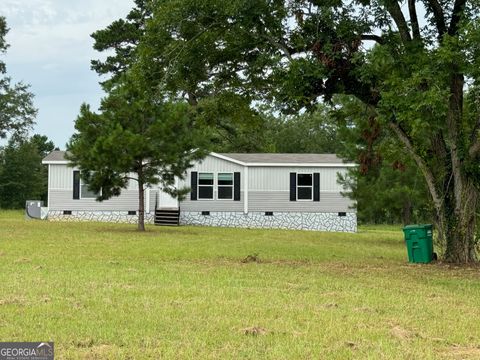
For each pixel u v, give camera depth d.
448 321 6.96
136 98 21.55
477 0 11.87
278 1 12.73
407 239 14.05
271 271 11.30
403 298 8.52
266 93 15.34
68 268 10.84
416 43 12.84
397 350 5.54
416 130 11.27
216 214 30.75
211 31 13.84
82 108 21.36
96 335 5.76
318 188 31.02
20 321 6.25
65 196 30.77
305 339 5.84
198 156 22.91
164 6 13.34
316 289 9.16
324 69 12.39
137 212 30.81
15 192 52.47
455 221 13.84
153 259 13.02
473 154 13.55
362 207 22.48
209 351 5.34
